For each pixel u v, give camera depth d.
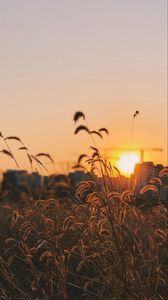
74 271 9.02
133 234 7.12
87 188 7.57
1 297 7.96
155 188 7.40
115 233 6.98
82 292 8.64
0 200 14.75
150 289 6.92
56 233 8.18
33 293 8.08
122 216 7.13
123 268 6.85
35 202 8.66
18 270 9.34
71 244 9.25
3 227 12.05
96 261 7.33
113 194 7.20
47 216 8.97
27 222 8.20
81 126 6.82
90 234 7.54
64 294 7.61
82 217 8.12
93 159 7.45
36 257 9.58
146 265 6.91
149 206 8.49
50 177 8.84
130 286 6.92
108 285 7.20
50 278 7.87
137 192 8.67
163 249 7.03
